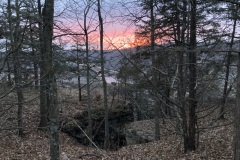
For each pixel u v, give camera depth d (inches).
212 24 540.1
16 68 304.5
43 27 301.4
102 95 1263.5
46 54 301.1
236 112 329.1
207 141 597.6
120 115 1046.4
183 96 550.9
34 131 798.5
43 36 304.5
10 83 311.1
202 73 543.5
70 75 892.0
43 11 299.9
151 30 685.9
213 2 443.2
